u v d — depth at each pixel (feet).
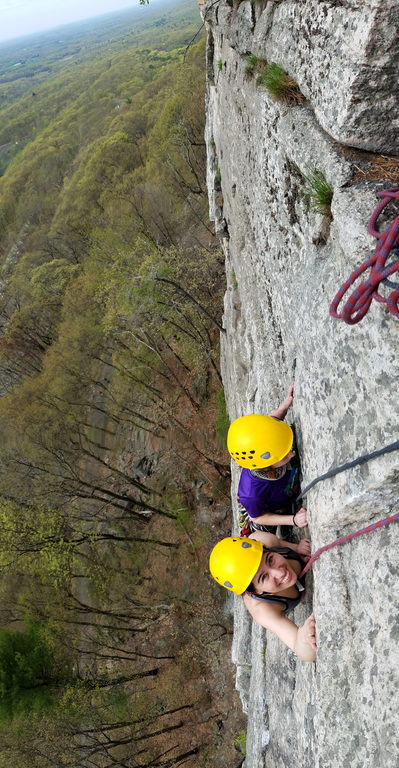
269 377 16.56
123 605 60.75
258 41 14.89
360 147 9.09
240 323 27.40
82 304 85.81
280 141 12.23
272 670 13.97
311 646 9.10
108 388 84.02
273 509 11.72
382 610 7.20
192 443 57.36
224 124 26.05
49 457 68.80
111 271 65.57
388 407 7.00
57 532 56.54
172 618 55.01
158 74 216.95
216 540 55.06
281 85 12.12
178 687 50.19
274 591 10.03
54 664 57.98
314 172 9.82
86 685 55.52
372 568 7.56
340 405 8.30
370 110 8.58
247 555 10.11
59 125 228.43
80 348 84.84
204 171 89.35
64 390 81.61
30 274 120.26
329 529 8.79
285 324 13.64
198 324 60.29
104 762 51.55
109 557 66.95
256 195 17.06
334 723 7.74
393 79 8.20
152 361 73.67
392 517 7.23
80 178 144.87
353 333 7.90
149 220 91.56
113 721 53.21
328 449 8.66
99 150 132.87
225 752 43.80
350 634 7.88
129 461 72.84
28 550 53.72
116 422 80.89
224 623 50.11
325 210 9.75
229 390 37.32
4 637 57.62
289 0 11.05
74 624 64.54
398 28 7.58
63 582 60.13
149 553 61.62
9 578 64.85
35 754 51.03
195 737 46.19
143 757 48.32
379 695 6.96
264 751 14.38
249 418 11.14
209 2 22.26
